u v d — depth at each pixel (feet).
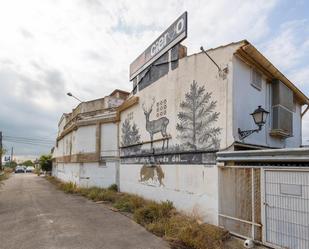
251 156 21.57
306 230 17.42
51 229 24.75
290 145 38.68
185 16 31.96
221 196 24.35
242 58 27.07
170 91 33.88
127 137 45.60
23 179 104.27
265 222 19.98
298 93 38.63
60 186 64.18
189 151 29.40
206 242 19.85
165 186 33.22
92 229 24.79
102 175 52.06
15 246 19.93
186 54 33.78
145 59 41.22
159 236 22.67
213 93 27.12
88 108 60.85
